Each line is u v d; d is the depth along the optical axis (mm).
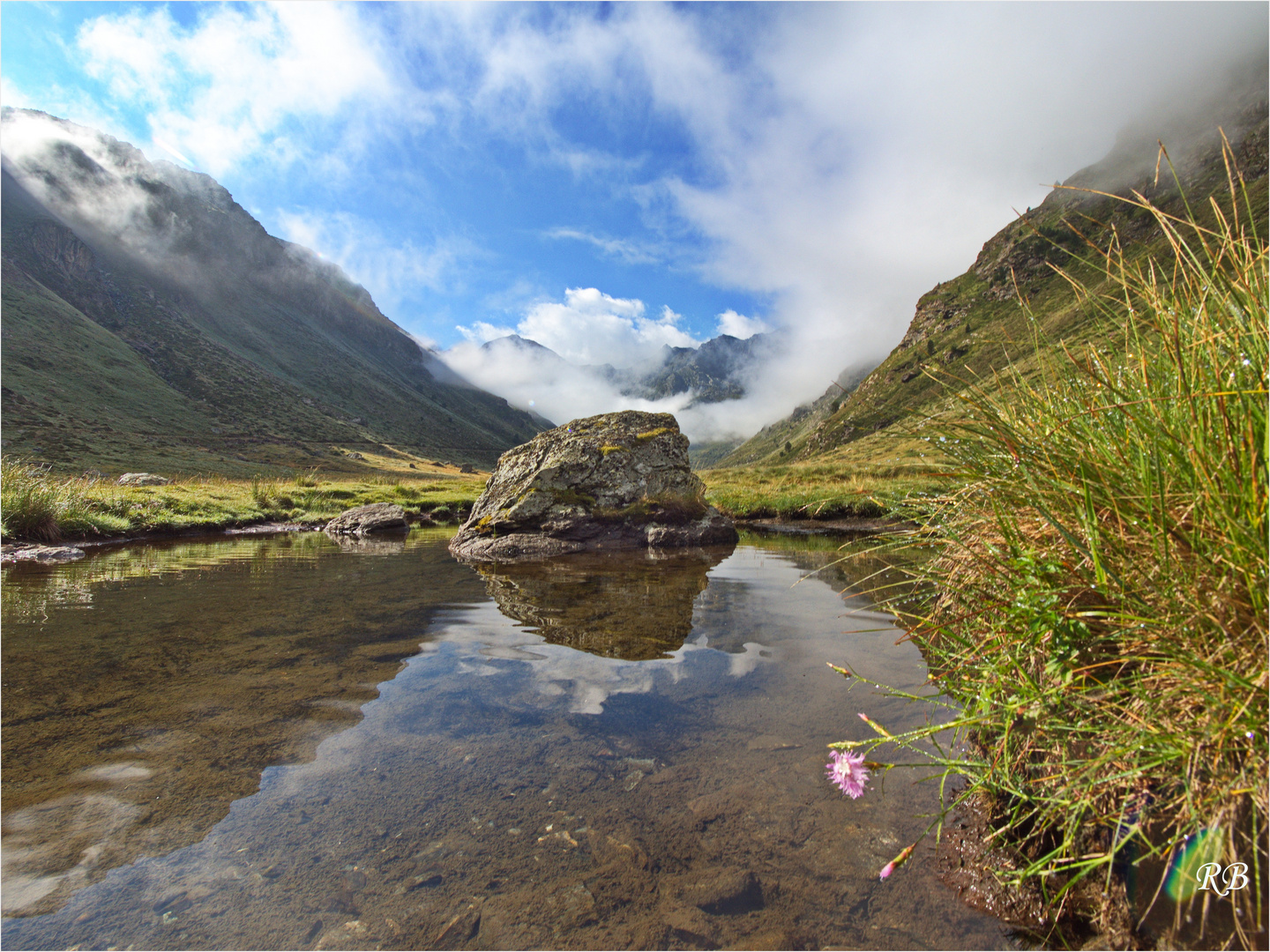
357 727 2941
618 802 2346
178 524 12859
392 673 3713
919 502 2961
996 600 2152
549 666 3865
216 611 5297
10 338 103562
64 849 1979
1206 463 1688
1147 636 1700
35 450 67812
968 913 1808
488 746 2773
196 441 100375
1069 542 1902
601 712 3156
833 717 3094
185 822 2150
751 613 5398
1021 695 1942
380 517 15266
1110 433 1983
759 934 1726
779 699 3322
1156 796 1660
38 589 6270
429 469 131625
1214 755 1527
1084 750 1877
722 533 12117
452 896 1841
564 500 11320
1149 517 1726
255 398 146000
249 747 2721
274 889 1830
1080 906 1785
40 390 92500
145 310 166500
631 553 10367
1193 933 1520
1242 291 1736
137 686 3404
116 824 2123
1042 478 2084
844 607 5617
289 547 10992
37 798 2266
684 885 1917
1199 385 1770
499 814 2254
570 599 6027
